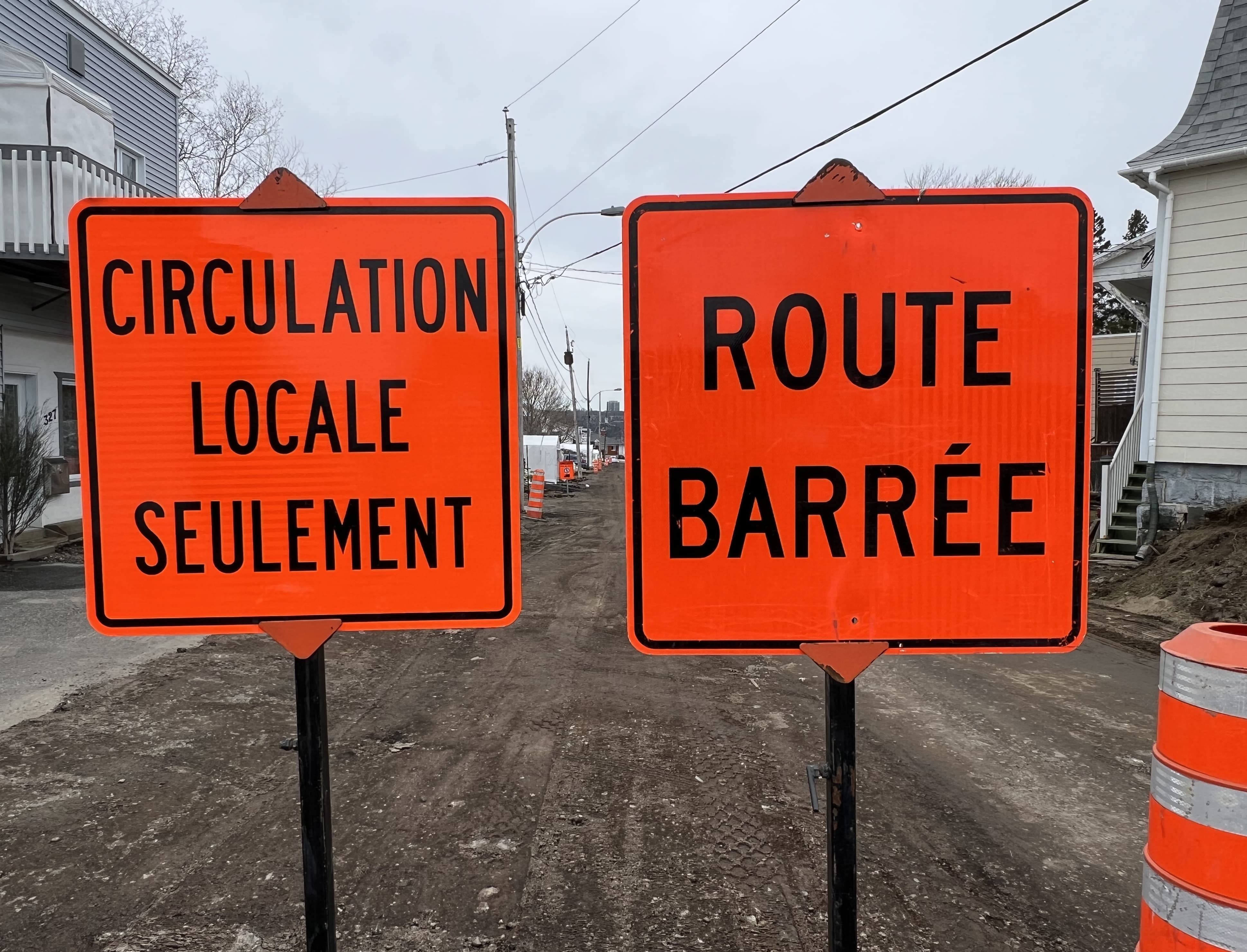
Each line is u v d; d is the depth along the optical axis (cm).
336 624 174
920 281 166
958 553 169
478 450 175
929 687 589
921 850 340
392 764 423
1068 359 167
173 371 171
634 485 169
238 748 434
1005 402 167
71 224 169
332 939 180
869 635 170
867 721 509
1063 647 168
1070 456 167
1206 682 174
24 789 378
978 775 423
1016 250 166
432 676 596
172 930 272
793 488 169
